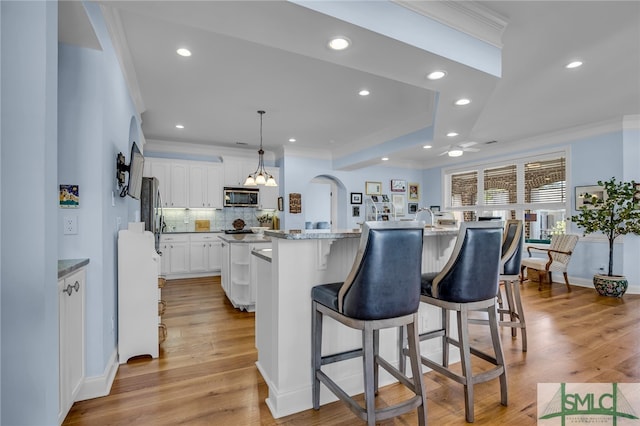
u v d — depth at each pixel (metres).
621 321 3.45
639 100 3.97
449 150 3.73
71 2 1.62
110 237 2.28
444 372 1.86
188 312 3.81
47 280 1.07
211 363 2.47
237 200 6.37
